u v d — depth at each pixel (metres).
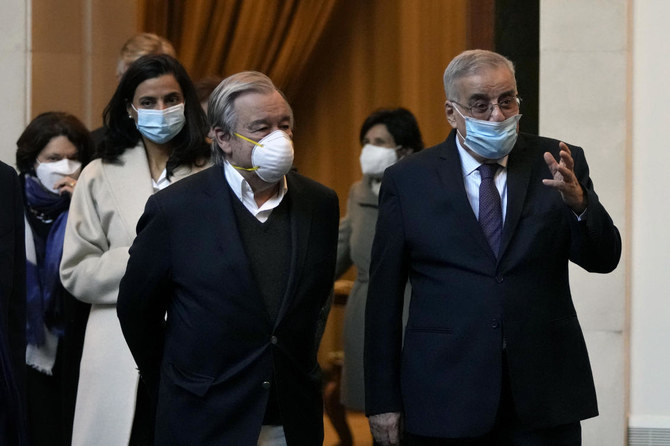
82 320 5.55
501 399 4.42
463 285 4.41
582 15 6.36
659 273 6.32
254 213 4.27
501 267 4.38
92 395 5.10
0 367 4.73
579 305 6.32
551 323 4.41
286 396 4.16
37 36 7.27
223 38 7.95
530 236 4.39
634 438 6.31
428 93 7.84
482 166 4.53
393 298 4.59
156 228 4.24
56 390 5.84
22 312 4.92
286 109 4.22
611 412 6.29
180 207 4.24
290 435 4.16
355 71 7.97
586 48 6.36
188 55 7.98
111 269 5.06
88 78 7.84
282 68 7.95
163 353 4.33
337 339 7.86
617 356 6.29
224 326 4.14
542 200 4.45
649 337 6.34
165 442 4.19
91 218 5.24
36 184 5.91
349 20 7.96
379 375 4.59
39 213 5.91
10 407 4.75
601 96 6.34
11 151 7.19
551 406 4.36
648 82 6.34
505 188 4.50
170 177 5.20
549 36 6.40
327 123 8.03
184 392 4.17
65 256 5.22
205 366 4.16
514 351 4.35
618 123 6.32
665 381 6.32
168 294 4.34
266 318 4.15
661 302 6.32
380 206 4.68
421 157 4.63
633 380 6.34
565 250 4.46
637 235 6.34
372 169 6.53
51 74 7.42
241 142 4.16
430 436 4.43
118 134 5.32
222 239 4.18
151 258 4.23
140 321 4.32
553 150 4.59
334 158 8.04
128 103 5.25
